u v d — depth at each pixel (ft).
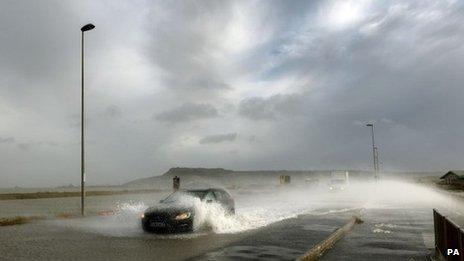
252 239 43.11
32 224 59.88
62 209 86.28
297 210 83.05
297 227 53.78
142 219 49.57
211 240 43.01
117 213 77.71
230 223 57.52
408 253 33.88
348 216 68.95
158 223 48.03
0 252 36.29
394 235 44.73
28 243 41.81
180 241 42.75
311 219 64.23
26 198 145.48
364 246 37.45
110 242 42.45
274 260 31.55
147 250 37.19
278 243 40.09
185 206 50.08
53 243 41.65
